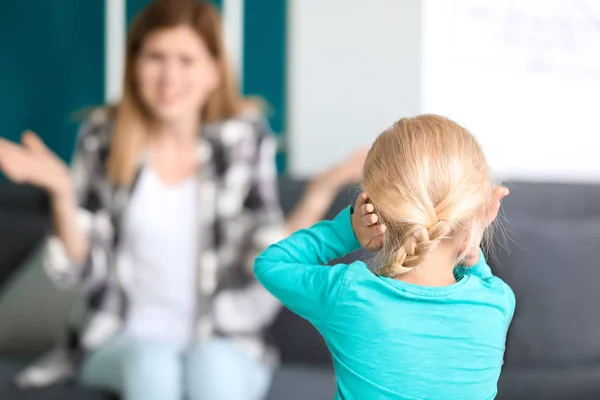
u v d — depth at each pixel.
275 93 3.78
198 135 2.80
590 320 2.77
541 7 3.52
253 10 3.81
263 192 2.82
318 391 2.60
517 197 3.13
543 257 2.82
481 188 1.71
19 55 4.08
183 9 2.75
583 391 2.66
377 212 1.70
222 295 2.68
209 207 2.72
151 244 2.70
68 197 2.58
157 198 2.72
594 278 2.81
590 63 3.60
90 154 2.80
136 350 2.47
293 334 2.91
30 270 3.06
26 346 2.96
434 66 3.40
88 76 4.04
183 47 2.71
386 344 1.60
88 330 2.67
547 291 2.77
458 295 1.64
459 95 3.43
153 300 2.70
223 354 2.46
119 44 4.00
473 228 1.70
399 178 1.68
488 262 2.79
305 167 3.67
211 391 2.37
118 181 2.72
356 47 3.54
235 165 2.78
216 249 2.71
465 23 3.43
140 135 2.75
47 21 4.05
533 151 3.53
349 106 3.56
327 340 1.68
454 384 1.62
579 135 3.59
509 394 2.65
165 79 2.70
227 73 2.85
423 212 1.65
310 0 3.64
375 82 3.49
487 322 1.65
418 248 1.63
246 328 2.67
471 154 1.71
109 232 2.74
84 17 4.03
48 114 4.07
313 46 3.64
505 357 2.75
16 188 3.31
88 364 2.59
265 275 1.75
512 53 3.49
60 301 2.98
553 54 3.54
